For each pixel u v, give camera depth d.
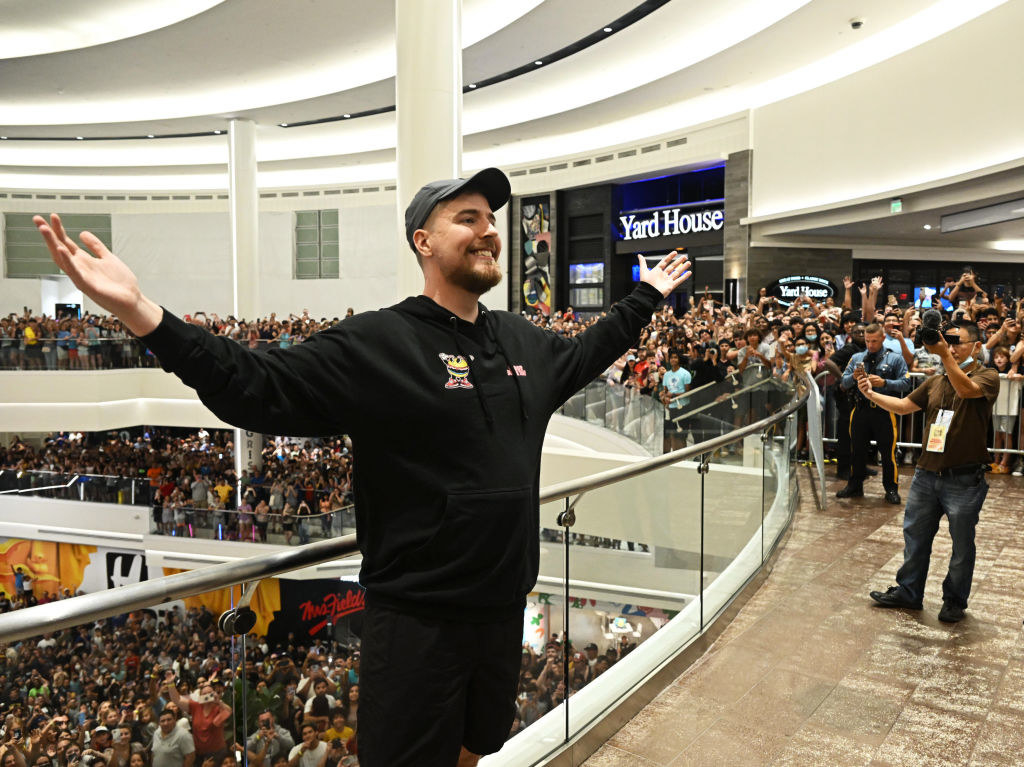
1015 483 7.71
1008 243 21.52
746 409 6.91
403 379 1.53
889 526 6.21
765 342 10.63
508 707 1.75
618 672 3.19
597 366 1.92
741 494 4.52
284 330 21.88
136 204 33.66
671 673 3.51
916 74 15.38
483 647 1.64
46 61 19.97
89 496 11.82
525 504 1.62
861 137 17.03
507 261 28.62
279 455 19.41
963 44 14.15
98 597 1.56
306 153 30.08
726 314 14.78
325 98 21.52
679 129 22.77
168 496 15.87
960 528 4.16
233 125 24.09
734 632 4.08
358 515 1.66
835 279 20.86
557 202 27.20
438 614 1.57
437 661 1.58
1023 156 12.71
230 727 1.84
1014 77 13.03
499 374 1.66
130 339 20.58
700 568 3.91
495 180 1.67
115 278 1.28
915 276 21.44
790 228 19.28
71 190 33.62
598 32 17.67
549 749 2.78
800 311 13.16
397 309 1.65
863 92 16.89
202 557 11.21
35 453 21.36
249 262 24.30
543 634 2.76
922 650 3.85
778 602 4.53
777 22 15.48
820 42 16.72
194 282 33.59
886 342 8.45
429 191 1.69
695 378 9.77
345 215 32.22
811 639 3.98
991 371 4.12
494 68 19.55
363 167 32.06
